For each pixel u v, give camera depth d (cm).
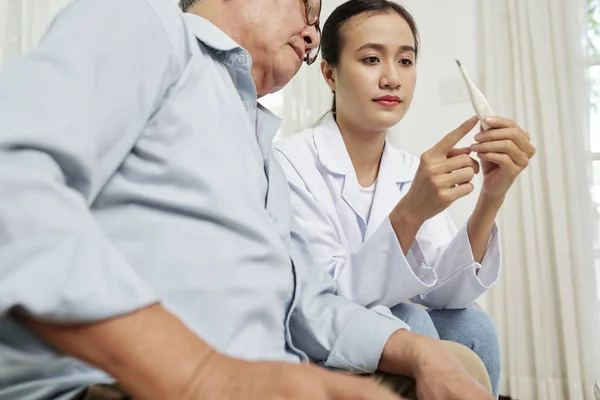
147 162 55
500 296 229
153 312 38
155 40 54
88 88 45
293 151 123
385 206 123
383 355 68
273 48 78
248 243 58
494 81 236
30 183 37
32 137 40
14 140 39
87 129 44
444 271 111
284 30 78
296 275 68
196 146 57
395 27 117
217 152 59
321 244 111
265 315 59
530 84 230
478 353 108
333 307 75
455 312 113
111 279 37
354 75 118
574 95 228
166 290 52
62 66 45
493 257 109
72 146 42
